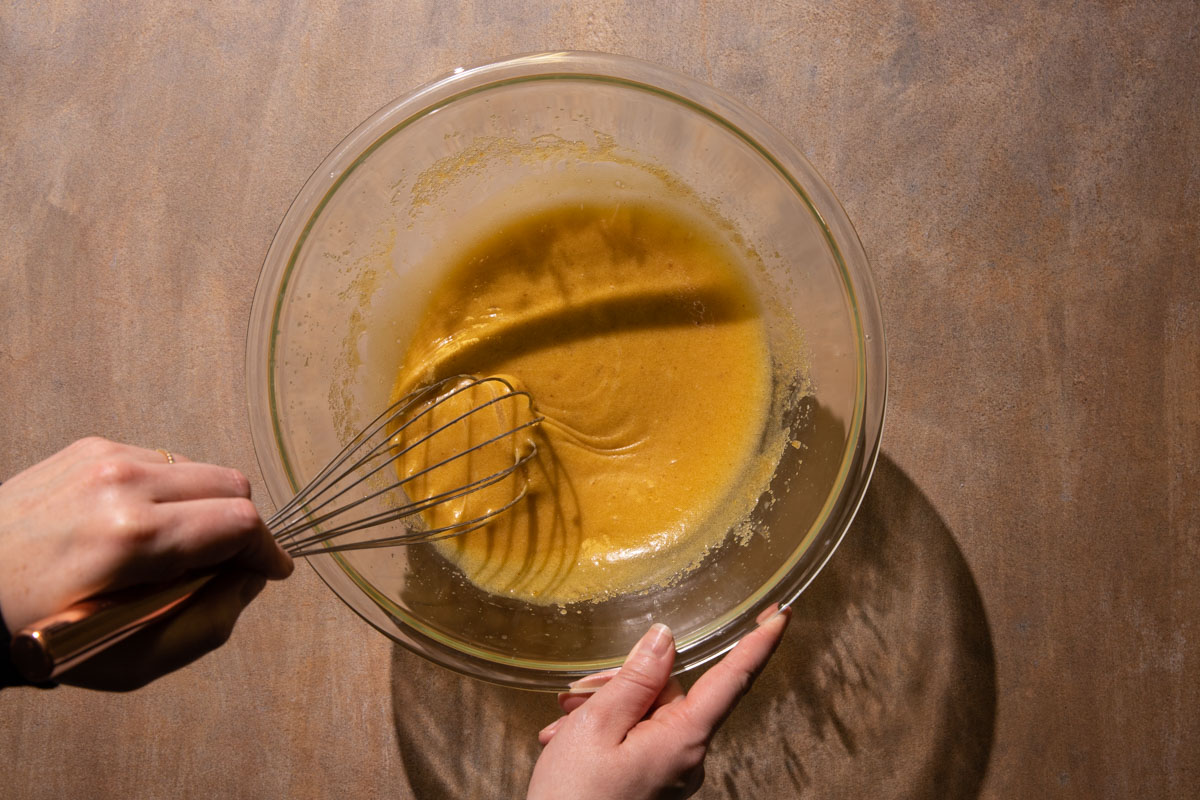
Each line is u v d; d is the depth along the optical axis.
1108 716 0.65
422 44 0.67
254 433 0.63
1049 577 0.66
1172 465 0.65
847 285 0.63
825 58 0.66
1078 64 0.66
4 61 0.68
